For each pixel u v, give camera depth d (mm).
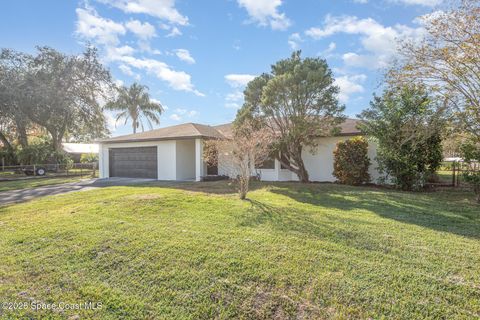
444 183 13094
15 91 25016
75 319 3057
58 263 4336
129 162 18828
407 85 10055
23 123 27422
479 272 3844
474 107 9125
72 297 3457
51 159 27000
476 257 4340
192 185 13273
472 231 5695
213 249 4621
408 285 3502
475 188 9336
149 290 3551
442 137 10695
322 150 15383
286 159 15477
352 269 3918
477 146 9500
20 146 29328
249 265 4047
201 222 6227
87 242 5039
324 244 4840
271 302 3242
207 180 15820
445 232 5602
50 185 15188
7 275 4004
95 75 30203
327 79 12367
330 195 10016
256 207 7703
